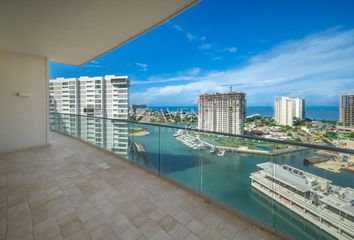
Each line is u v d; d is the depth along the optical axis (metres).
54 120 7.95
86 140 5.85
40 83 5.20
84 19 3.16
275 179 1.90
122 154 4.27
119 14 3.01
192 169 2.74
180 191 2.71
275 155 1.91
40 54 4.98
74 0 2.61
